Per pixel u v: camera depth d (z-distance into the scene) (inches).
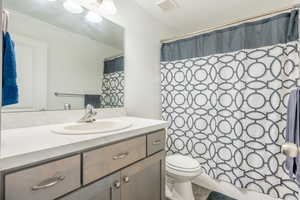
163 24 83.1
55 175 24.3
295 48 47.6
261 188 53.6
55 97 45.6
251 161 55.2
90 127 45.6
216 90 62.4
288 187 49.4
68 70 48.7
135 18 67.5
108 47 58.9
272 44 51.5
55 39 45.8
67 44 48.4
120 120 51.0
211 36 63.8
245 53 55.9
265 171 52.8
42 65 43.0
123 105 63.4
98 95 56.1
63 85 47.4
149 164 41.8
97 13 53.7
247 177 56.1
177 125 73.2
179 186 58.9
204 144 65.8
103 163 31.0
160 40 79.7
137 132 37.5
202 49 66.1
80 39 51.6
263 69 52.9
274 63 51.1
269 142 51.9
